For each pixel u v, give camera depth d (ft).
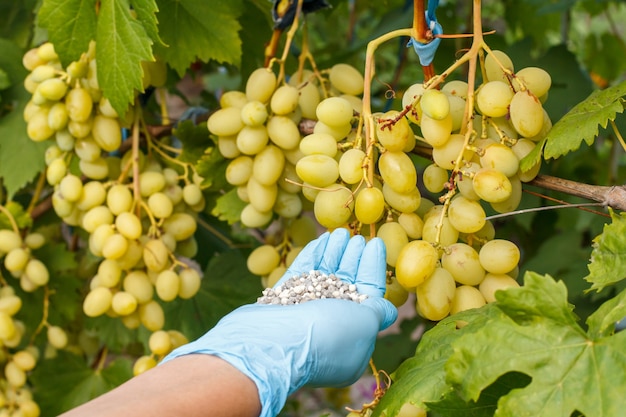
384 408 2.77
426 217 3.13
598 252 2.79
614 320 2.54
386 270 3.13
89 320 4.40
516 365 2.55
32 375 4.27
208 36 3.75
